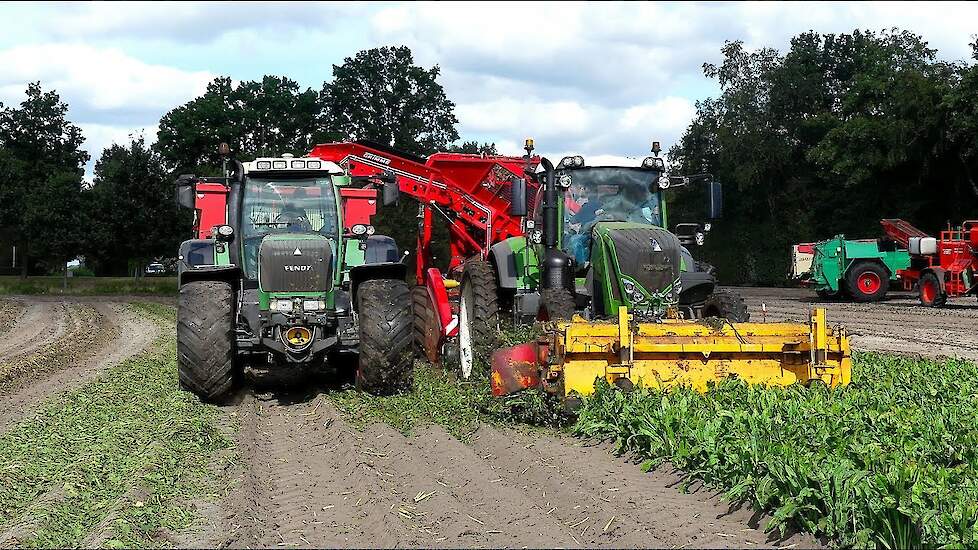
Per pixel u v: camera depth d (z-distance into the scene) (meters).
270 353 11.55
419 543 6.03
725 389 9.12
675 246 11.11
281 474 7.95
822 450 6.85
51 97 79.56
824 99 54.19
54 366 15.76
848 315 24.75
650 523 6.37
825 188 51.09
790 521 6.24
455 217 17.52
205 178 12.81
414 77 68.56
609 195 12.73
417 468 8.00
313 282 11.16
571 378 9.45
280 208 12.17
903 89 37.69
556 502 7.00
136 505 6.87
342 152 17.44
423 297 14.22
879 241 29.62
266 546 6.11
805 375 9.80
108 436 9.20
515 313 12.48
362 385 11.49
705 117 56.16
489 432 9.33
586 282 11.93
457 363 13.30
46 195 50.50
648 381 9.54
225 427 10.05
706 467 7.21
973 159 37.41
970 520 5.47
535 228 13.27
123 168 48.06
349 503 7.00
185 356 11.14
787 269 50.84
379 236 12.34
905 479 5.89
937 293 25.94
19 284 43.59
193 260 12.07
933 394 9.34
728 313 11.03
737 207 55.50
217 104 62.00
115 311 29.72
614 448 8.38
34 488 7.44
